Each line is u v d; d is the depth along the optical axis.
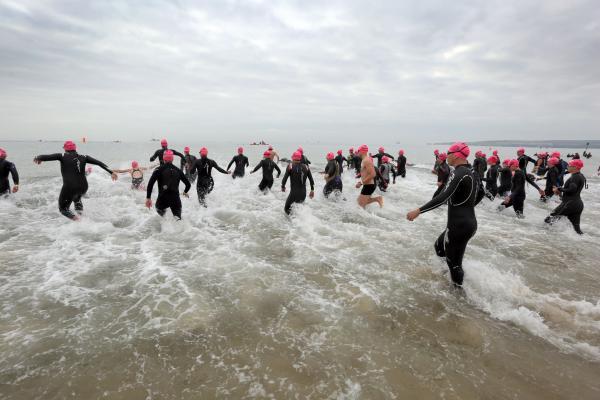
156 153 11.16
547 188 11.34
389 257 5.18
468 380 2.58
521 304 3.83
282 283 4.14
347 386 2.46
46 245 5.26
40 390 2.33
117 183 11.79
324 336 3.08
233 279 4.21
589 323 3.49
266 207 8.75
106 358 2.68
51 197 9.04
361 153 8.71
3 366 2.55
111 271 4.35
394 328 3.24
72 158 6.51
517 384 2.56
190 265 4.63
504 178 10.53
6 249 5.02
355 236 6.24
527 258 5.55
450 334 3.18
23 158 24.84
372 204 9.55
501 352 2.94
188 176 11.29
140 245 5.39
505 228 7.54
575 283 4.57
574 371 2.74
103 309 3.42
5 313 3.28
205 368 2.61
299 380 2.51
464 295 3.97
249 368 2.63
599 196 13.80
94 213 7.23
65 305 3.47
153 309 3.44
